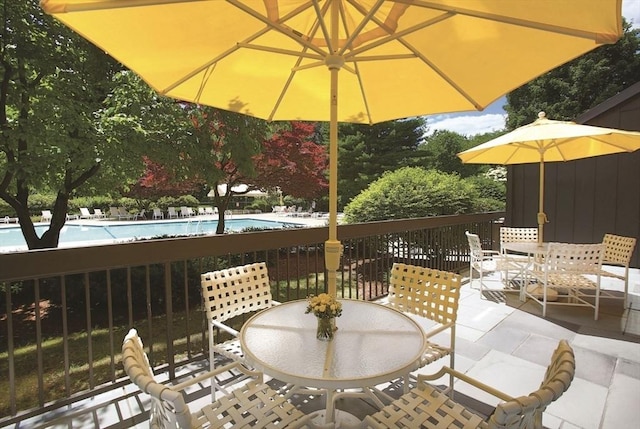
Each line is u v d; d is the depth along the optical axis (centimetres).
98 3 120
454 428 132
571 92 1291
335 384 125
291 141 898
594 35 128
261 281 243
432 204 772
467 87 210
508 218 713
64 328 211
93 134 522
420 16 179
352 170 1689
